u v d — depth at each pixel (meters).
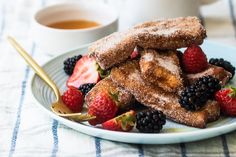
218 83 0.59
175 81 0.58
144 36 0.60
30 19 0.87
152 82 0.58
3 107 0.62
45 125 0.58
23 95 0.65
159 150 0.54
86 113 0.59
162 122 0.54
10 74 0.70
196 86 0.57
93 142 0.55
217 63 0.65
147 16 0.80
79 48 0.70
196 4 0.81
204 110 0.56
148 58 0.59
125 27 0.82
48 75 0.65
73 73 0.65
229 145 0.55
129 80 0.59
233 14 0.87
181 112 0.56
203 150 0.54
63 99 0.59
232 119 0.57
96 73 0.64
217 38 0.79
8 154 0.54
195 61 0.62
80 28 0.78
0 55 0.75
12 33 0.82
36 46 0.78
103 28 0.74
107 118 0.56
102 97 0.56
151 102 0.58
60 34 0.73
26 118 0.60
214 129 0.53
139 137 0.52
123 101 0.58
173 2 0.79
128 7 0.82
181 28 0.63
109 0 0.93
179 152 0.54
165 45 0.61
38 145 0.55
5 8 0.90
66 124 0.55
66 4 0.80
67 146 0.55
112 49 0.60
